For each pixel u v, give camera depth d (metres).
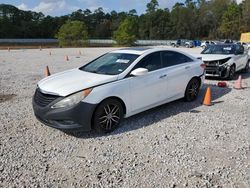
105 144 4.52
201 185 3.40
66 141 4.63
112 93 4.87
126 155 4.14
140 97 5.42
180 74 6.37
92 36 113.38
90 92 4.64
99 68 5.62
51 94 4.67
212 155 4.16
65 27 61.06
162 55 6.13
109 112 4.93
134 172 3.68
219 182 3.46
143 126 5.30
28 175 3.60
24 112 6.11
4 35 92.81
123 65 5.42
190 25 112.50
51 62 17.52
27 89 8.52
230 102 7.09
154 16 115.12
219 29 102.88
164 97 6.02
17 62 17.30
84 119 4.59
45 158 4.04
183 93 6.66
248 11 94.12
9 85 9.16
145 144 4.52
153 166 3.83
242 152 4.26
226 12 98.19
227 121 5.62
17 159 4.00
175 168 3.78
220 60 10.16
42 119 4.80
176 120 5.66
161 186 3.38
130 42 64.62
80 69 5.89
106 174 3.63
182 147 4.42
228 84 9.62
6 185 3.38
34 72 12.48
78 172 3.68
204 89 8.65
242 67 11.87
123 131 5.05
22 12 105.81
